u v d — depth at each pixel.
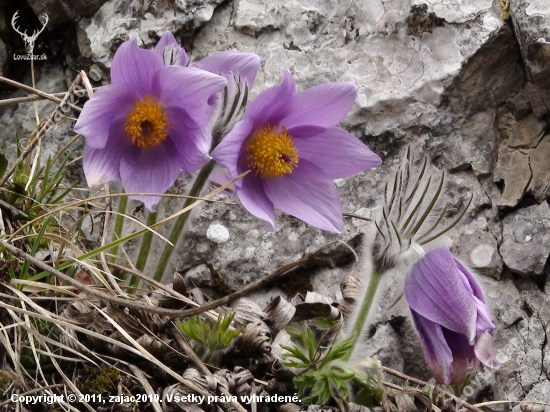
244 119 0.43
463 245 0.52
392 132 0.53
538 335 0.51
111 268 0.49
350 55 0.55
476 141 0.53
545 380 0.50
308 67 0.55
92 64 0.57
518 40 0.52
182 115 0.44
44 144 0.56
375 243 0.43
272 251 0.53
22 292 0.45
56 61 0.58
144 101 0.44
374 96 0.53
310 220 0.45
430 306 0.42
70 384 0.42
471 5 0.54
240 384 0.43
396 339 0.52
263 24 0.56
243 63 0.46
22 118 0.57
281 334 0.46
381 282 0.43
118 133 0.45
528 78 0.53
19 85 0.51
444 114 0.53
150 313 0.44
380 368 0.44
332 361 0.44
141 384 0.43
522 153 0.53
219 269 0.53
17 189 0.49
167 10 0.55
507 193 0.53
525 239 0.52
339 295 0.50
